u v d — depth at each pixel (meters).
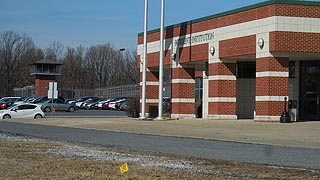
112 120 36.81
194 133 24.98
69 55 114.38
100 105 73.75
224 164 13.59
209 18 35.44
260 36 30.25
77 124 33.38
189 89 39.88
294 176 11.50
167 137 23.25
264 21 29.91
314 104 34.19
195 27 37.16
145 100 39.19
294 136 22.45
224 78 34.59
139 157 15.29
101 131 27.44
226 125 28.92
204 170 12.48
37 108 45.25
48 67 89.56
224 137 22.69
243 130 25.70
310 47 29.42
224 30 33.84
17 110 44.44
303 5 29.33
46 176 11.31
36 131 27.55
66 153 16.38
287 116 29.56
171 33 40.34
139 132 26.30
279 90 29.64
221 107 34.59
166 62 41.03
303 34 29.33
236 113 36.22
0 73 112.38
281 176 11.51
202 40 36.31
